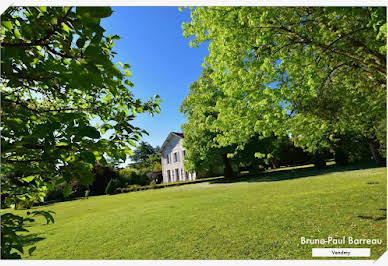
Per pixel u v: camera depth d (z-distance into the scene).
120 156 1.63
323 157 21.08
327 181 12.46
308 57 5.14
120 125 1.95
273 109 5.50
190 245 5.19
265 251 4.49
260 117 6.00
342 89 6.12
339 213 6.25
